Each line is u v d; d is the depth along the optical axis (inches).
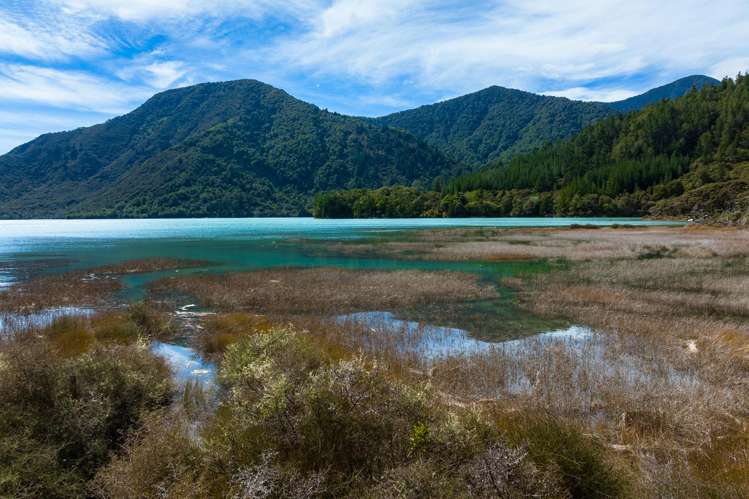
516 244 1845.5
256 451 235.8
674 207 4313.5
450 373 441.7
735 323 642.8
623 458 258.8
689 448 277.6
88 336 572.4
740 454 267.0
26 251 1891.0
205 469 227.5
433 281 1020.5
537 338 591.2
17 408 272.5
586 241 1914.4
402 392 271.3
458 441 231.9
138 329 606.5
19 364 301.1
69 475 234.7
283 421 246.2
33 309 807.7
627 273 1068.5
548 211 5531.5
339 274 1141.1
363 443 236.8
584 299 818.8
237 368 375.6
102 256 1690.5
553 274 1098.1
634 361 478.9
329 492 206.2
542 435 245.3
